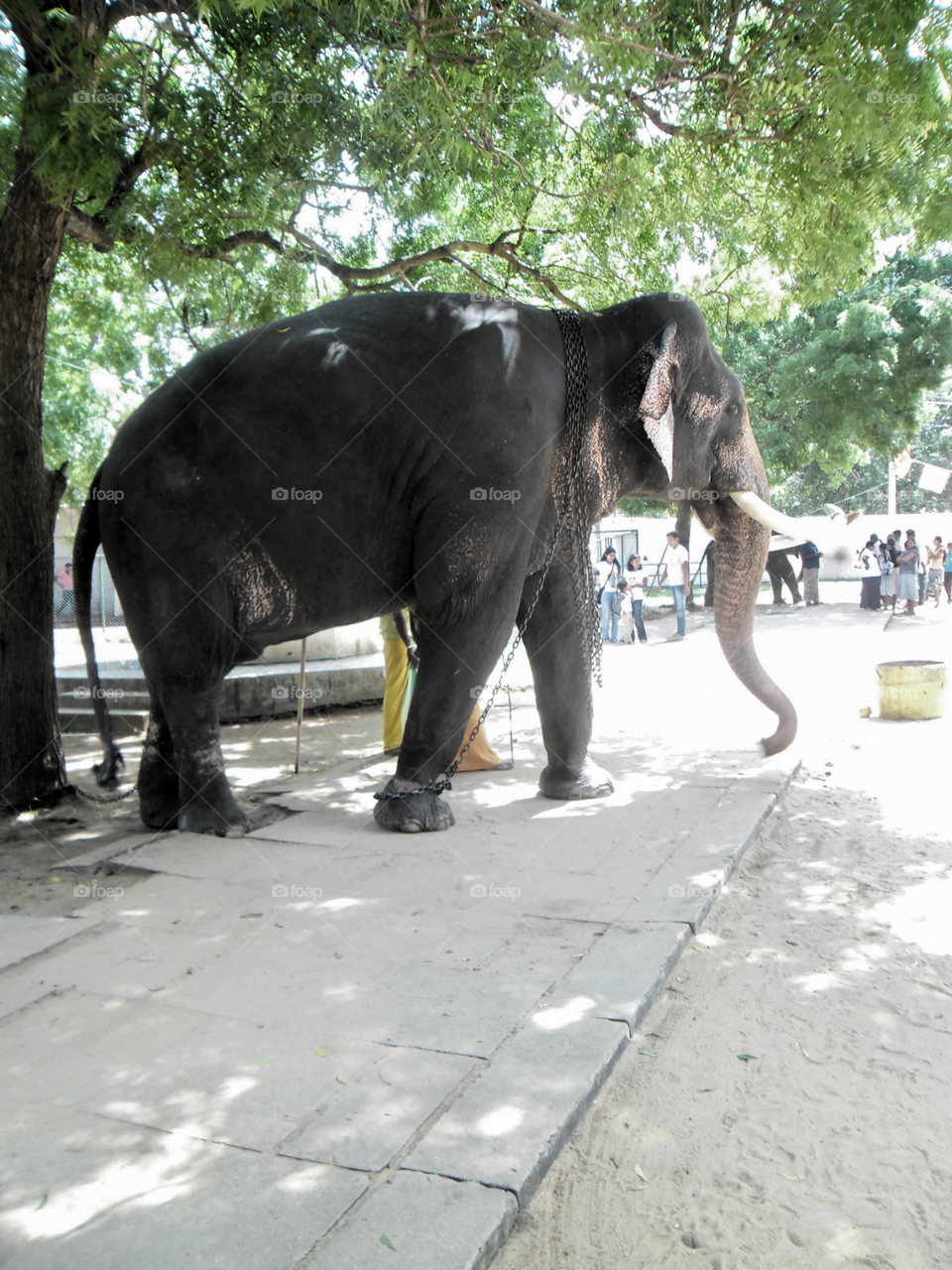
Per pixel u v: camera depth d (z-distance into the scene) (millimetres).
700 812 5691
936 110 5078
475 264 10375
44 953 3904
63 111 5641
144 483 5199
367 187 8281
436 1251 2162
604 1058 2998
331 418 5195
